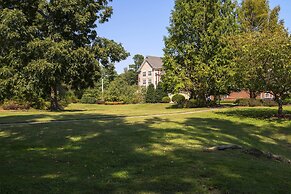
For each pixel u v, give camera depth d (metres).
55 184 5.70
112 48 28.70
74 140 10.45
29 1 26.39
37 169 6.75
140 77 75.50
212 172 6.54
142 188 5.53
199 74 28.08
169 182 5.86
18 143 9.97
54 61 24.20
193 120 17.34
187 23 29.64
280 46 16.92
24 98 29.42
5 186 5.57
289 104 31.02
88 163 7.30
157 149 8.90
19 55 24.86
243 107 26.78
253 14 34.34
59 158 7.83
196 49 29.66
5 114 21.78
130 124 14.69
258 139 13.27
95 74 29.58
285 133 15.12
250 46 17.80
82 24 26.36
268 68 17.80
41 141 10.29
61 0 25.33
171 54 30.61
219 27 28.19
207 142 10.44
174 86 30.09
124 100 51.44
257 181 6.12
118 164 7.21
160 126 14.03
